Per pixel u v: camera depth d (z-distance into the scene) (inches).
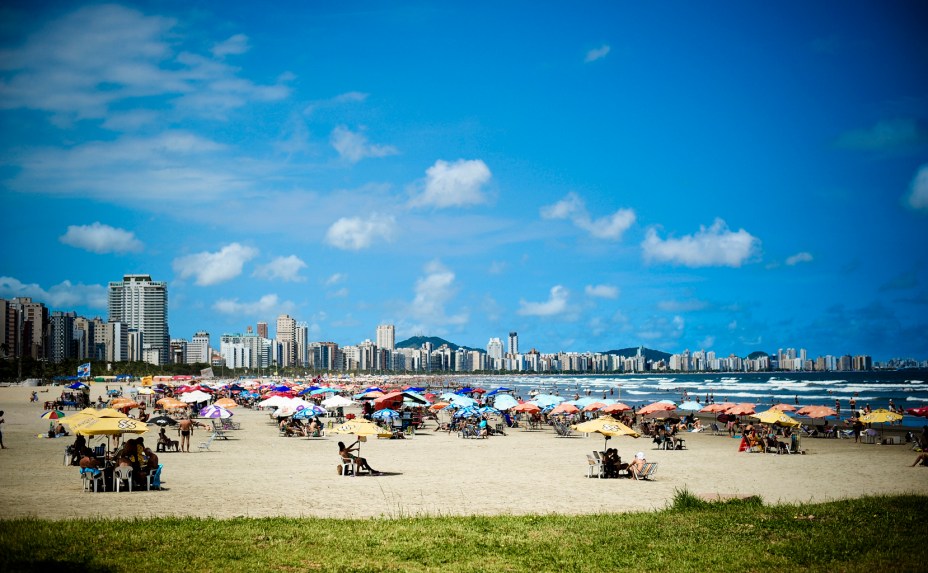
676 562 504.4
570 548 542.6
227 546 530.9
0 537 537.6
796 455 1396.4
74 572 456.4
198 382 5674.2
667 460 1299.2
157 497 815.1
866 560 503.8
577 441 1710.1
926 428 1284.4
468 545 548.1
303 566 482.9
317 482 972.6
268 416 2689.5
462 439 1763.0
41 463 1141.1
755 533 589.6
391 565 488.4
